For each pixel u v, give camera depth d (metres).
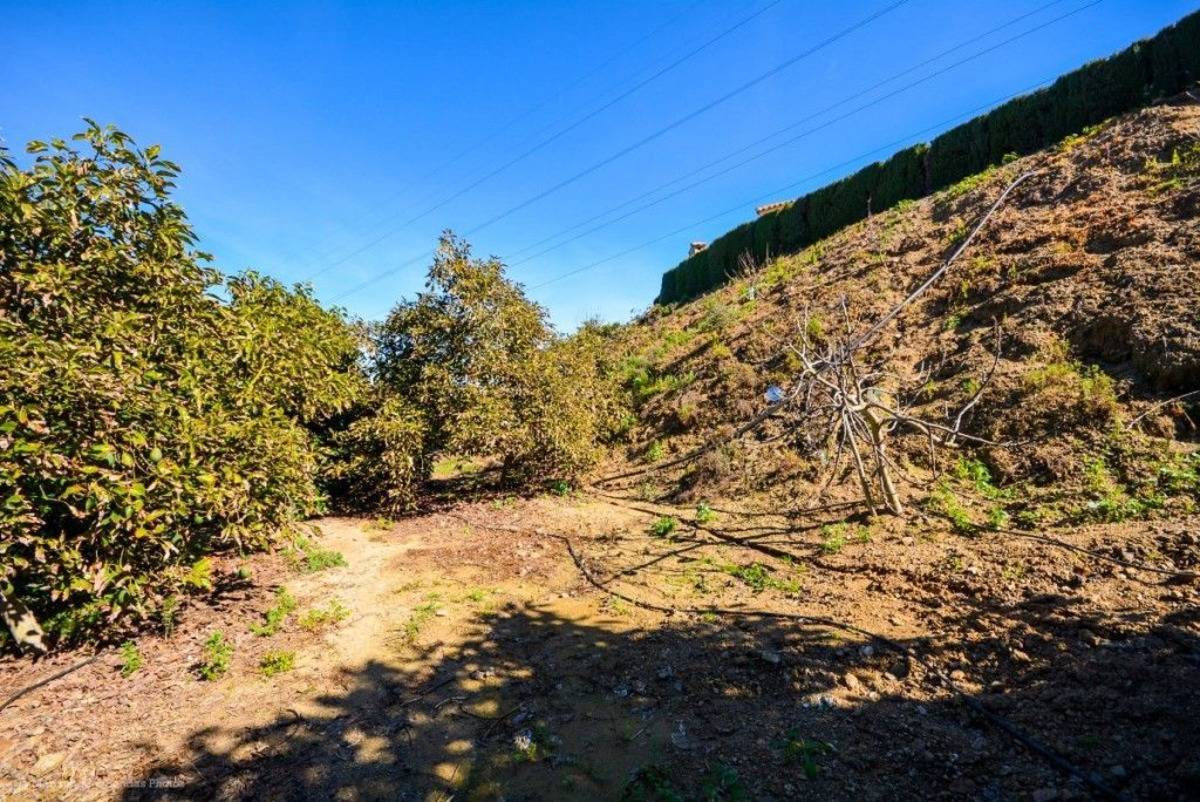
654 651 3.68
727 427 9.16
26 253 3.70
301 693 3.45
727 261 24.03
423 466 8.28
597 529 6.69
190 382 4.13
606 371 13.30
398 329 8.70
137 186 4.20
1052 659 2.98
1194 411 5.04
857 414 5.46
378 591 5.05
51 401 3.29
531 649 3.88
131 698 3.42
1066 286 7.37
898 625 3.62
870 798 2.26
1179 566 3.60
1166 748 2.25
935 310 9.05
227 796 2.59
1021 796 2.18
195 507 4.14
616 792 2.48
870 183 18.38
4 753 2.93
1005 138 14.93
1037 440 5.66
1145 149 9.59
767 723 2.81
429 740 2.95
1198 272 6.08
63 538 3.48
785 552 5.21
